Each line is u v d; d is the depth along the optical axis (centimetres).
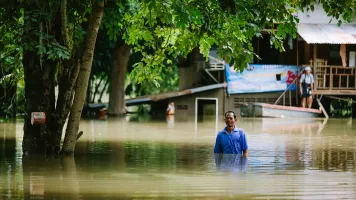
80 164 1683
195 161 1730
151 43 2295
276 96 4691
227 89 4694
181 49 2103
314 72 4419
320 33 4322
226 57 1914
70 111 1892
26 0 1756
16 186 1332
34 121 1933
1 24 1928
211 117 4322
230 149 1892
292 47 4775
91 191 1270
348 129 3061
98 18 1811
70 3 1991
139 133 2777
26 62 1969
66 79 1981
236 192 1257
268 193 1248
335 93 4425
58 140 1984
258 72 4662
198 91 4716
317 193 1252
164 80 5731
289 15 1806
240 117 4306
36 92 1966
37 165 1661
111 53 4575
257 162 1711
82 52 1853
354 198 1206
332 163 1702
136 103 4891
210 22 1742
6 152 1972
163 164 1678
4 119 3738
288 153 1941
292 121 3797
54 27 1956
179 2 1622
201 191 1265
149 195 1227
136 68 2227
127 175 1477
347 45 4575
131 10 2450
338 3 1848
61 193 1252
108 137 2552
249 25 1905
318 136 2609
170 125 3359
